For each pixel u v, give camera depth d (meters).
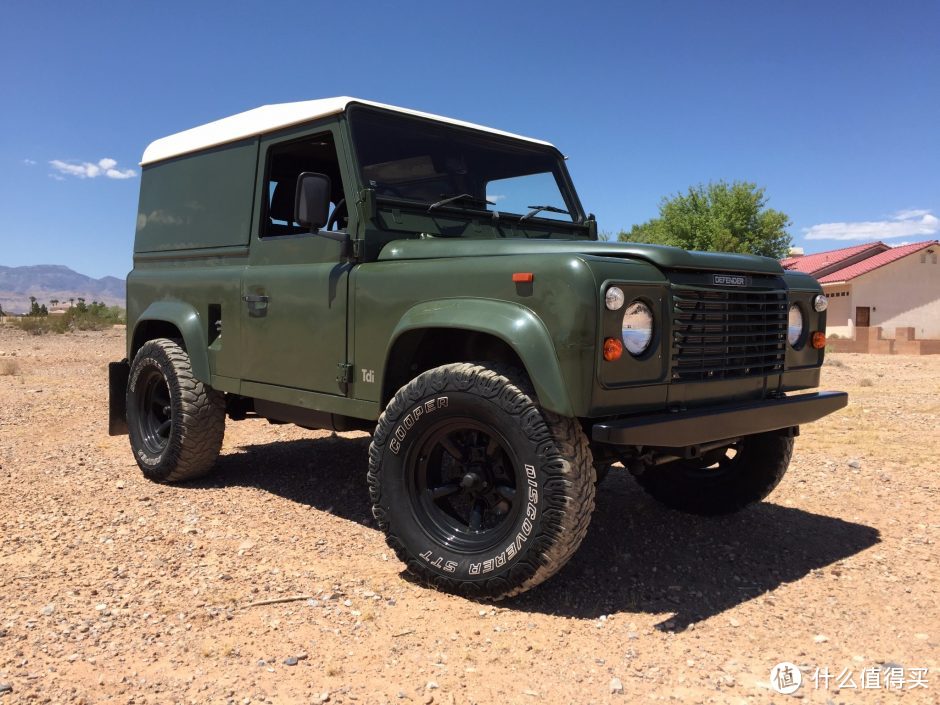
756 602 3.40
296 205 3.89
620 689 2.60
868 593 3.50
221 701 2.48
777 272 3.91
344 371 3.98
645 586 3.57
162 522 4.42
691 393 3.42
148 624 3.07
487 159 4.68
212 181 5.17
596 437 3.02
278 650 2.86
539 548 3.13
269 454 6.34
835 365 17.81
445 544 3.45
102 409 8.71
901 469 5.99
